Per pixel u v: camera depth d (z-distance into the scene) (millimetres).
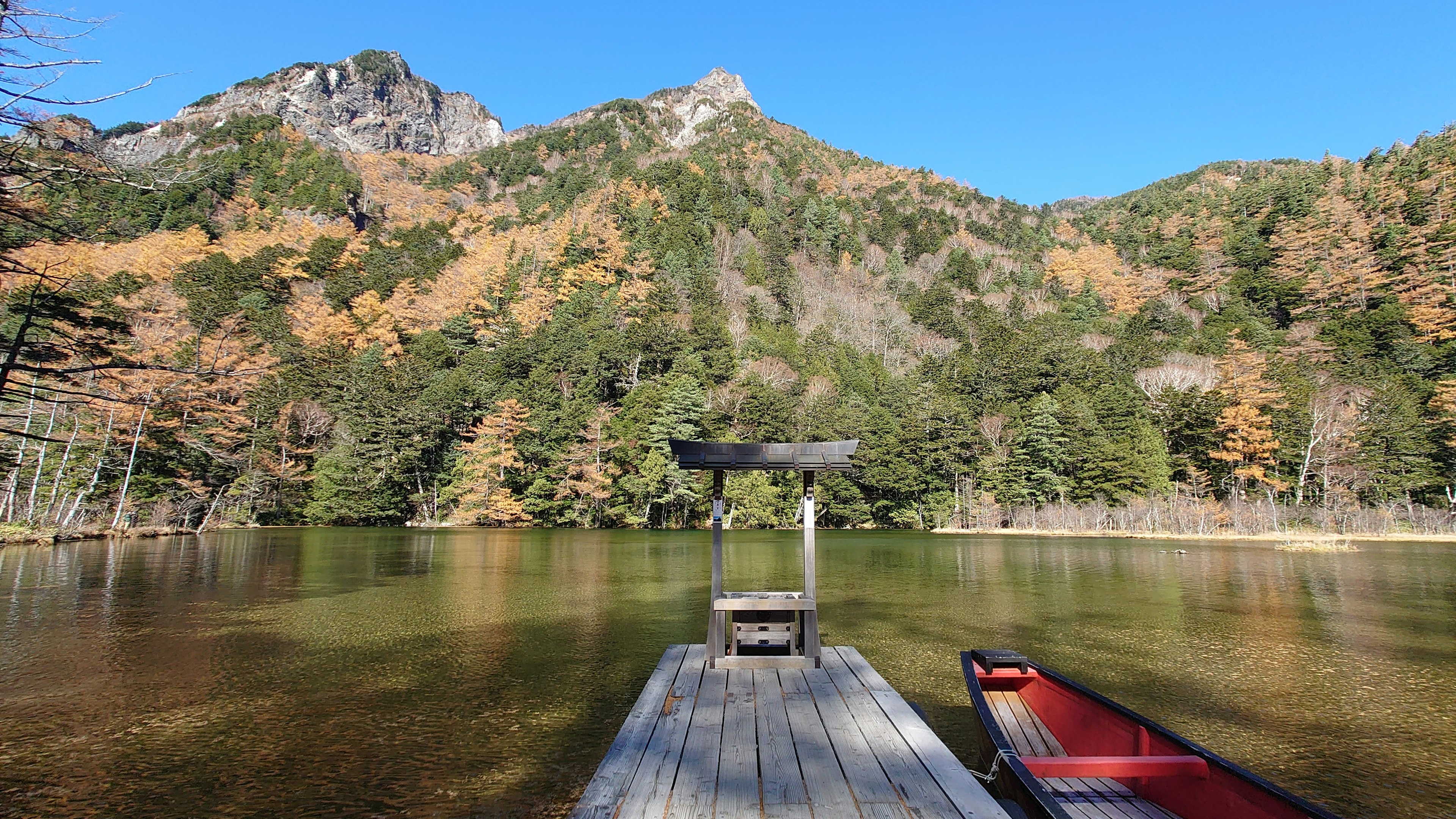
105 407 31984
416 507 51031
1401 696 9172
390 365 58094
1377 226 79125
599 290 74625
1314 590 19078
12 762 6715
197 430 40531
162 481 38125
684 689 5965
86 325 11047
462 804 5871
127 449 35844
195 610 15023
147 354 35906
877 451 52156
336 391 52594
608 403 56031
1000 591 18625
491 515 48125
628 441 50438
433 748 7102
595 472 48094
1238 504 44594
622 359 57062
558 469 48656
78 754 6922
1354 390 49562
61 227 9047
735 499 52031
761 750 4500
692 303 74562
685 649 7703
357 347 63750
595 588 18578
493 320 71438
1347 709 8609
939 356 73625
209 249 77312
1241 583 20500
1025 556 29297
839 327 82000
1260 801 3723
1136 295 86875
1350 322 65688
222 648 11469
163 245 70562
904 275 98562
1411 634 13141
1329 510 43812
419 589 18312
